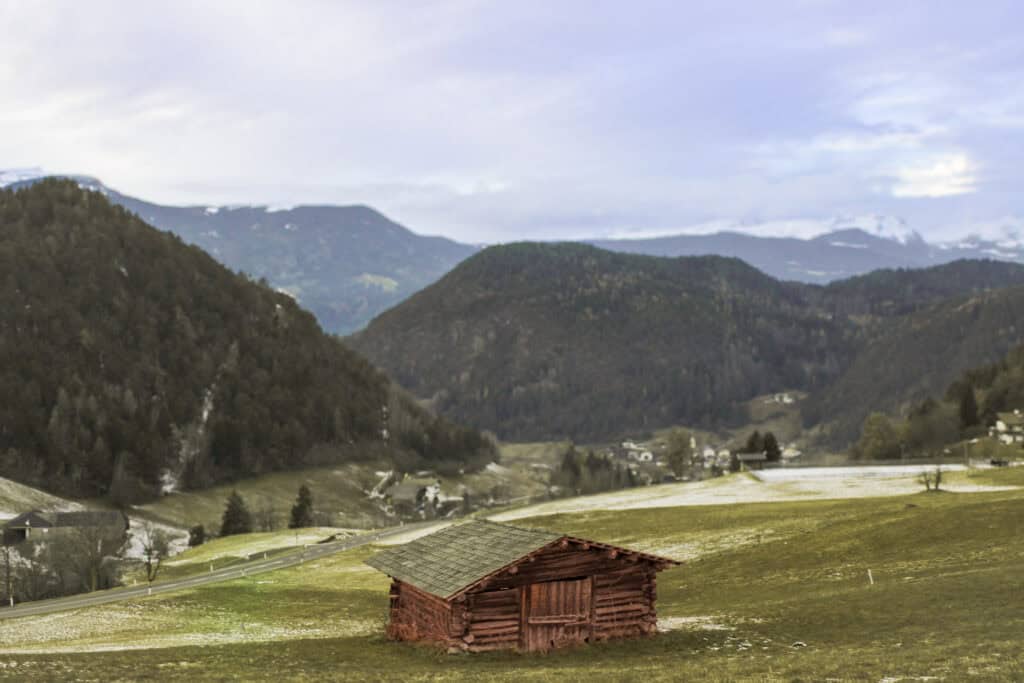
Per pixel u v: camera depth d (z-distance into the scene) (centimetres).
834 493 12169
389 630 4212
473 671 3131
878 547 5856
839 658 2959
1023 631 3103
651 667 3080
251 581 8944
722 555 7000
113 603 7244
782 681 2588
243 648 3916
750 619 4191
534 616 3600
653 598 3834
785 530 7925
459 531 4216
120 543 15338
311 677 3005
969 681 2389
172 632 5044
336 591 7456
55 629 5619
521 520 12062
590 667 3159
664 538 8681
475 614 3541
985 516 5959
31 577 10881
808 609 4241
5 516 17612
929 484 11512
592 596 3706
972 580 4216
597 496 15188
